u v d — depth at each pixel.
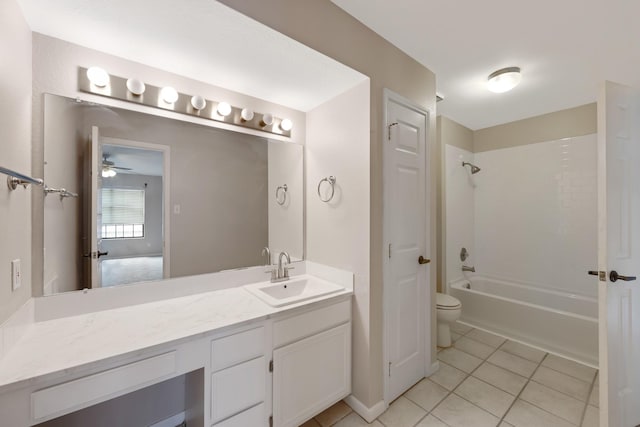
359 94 1.69
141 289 1.45
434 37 1.72
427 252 2.05
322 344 1.55
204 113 1.70
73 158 1.29
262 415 1.30
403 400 1.80
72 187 1.28
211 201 1.73
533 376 2.04
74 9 1.08
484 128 3.47
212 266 1.72
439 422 1.60
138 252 1.47
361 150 1.68
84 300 1.29
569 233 2.84
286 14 1.28
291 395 1.41
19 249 1.02
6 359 0.90
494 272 3.38
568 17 1.52
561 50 1.84
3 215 0.89
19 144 1.03
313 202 2.07
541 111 2.93
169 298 1.54
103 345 1.00
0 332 0.87
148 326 1.16
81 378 0.89
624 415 1.45
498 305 2.76
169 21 1.17
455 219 3.24
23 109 1.07
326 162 1.95
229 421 1.20
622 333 1.44
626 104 1.48
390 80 1.77
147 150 1.51
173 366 1.06
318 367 1.53
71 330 1.12
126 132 1.44
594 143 2.69
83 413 1.30
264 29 1.23
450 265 3.15
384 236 1.70
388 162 1.75
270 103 1.98
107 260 1.38
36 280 1.17
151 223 1.52
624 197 1.46
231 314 1.31
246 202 1.87
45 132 1.21
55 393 0.85
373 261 1.65
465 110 2.90
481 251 3.49
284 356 1.38
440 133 3.05
